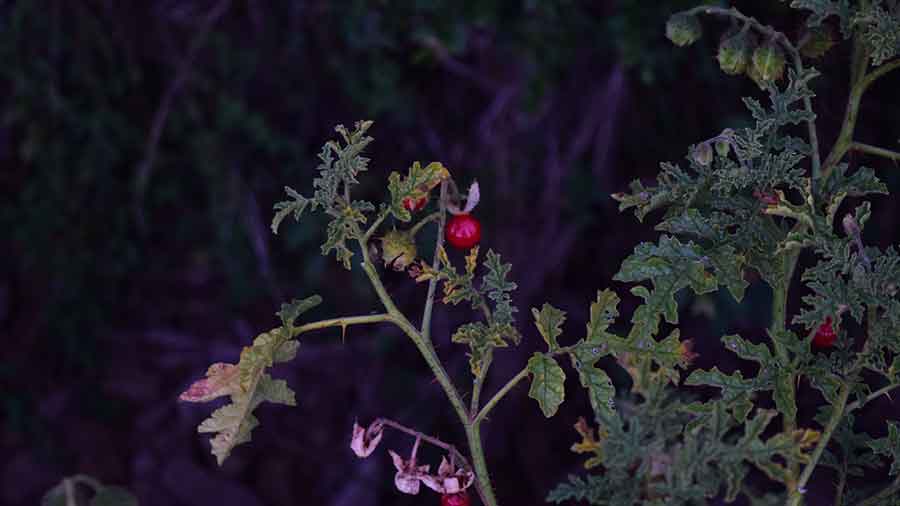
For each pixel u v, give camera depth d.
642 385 2.51
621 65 5.19
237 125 6.30
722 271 2.08
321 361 6.55
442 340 6.04
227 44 6.26
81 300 6.62
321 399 6.49
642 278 2.09
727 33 2.43
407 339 6.27
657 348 2.12
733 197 2.19
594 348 2.16
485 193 5.85
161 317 6.95
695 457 2.23
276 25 6.20
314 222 6.37
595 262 5.91
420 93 5.98
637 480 2.40
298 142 6.36
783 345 2.21
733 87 5.17
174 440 6.61
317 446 6.39
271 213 6.44
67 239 6.50
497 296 2.26
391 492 6.09
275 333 2.15
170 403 6.74
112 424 6.71
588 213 5.79
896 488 2.33
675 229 2.15
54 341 6.68
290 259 6.55
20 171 6.51
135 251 6.62
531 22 5.24
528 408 5.82
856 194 2.27
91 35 6.18
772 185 2.19
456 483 2.20
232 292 6.68
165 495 6.34
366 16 5.57
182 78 6.22
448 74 5.93
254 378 2.15
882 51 2.20
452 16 5.23
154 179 6.53
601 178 5.74
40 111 6.21
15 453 6.61
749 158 2.18
